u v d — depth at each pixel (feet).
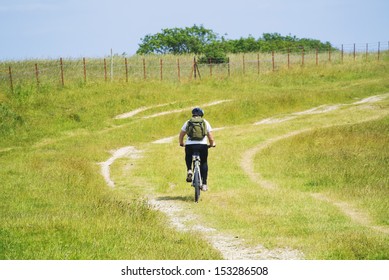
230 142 250.78
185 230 109.19
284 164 192.03
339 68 538.06
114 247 87.30
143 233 100.01
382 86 455.22
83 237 91.86
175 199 141.08
